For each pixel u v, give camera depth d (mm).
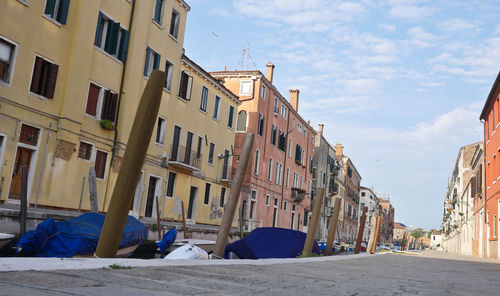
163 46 24953
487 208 27969
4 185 15867
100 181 20531
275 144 42812
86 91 19438
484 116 29984
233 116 34656
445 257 23422
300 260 10930
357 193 92250
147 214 24359
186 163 27609
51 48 17844
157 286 3824
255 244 16328
